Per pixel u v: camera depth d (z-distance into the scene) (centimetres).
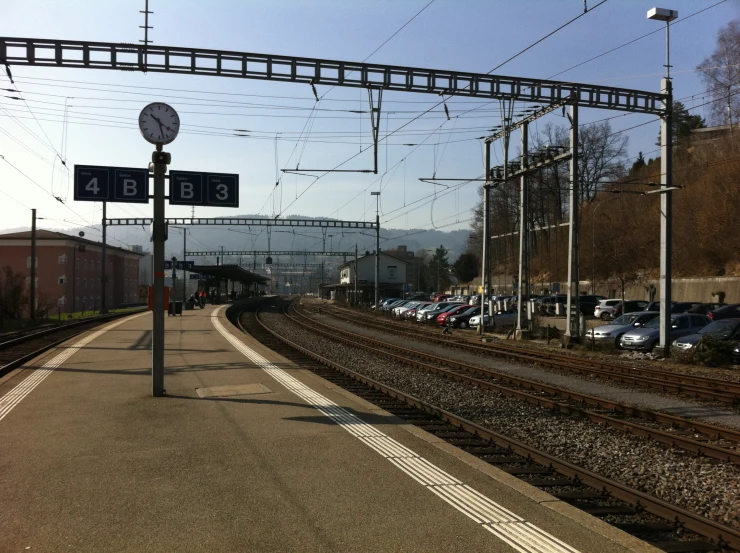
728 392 1291
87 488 583
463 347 2491
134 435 787
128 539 465
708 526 542
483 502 541
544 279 6594
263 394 1083
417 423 1050
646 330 2241
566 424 1044
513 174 2781
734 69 4522
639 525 570
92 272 7394
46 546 454
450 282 11244
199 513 518
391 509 525
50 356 1714
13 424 859
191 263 5247
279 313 5738
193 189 1121
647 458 827
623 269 5397
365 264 9362
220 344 2061
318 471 633
